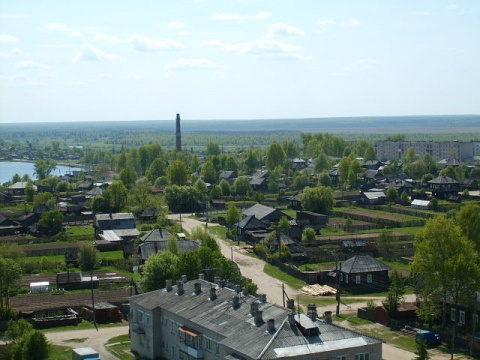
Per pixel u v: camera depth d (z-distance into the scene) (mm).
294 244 172875
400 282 118000
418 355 92562
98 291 141125
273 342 74438
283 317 79125
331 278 144250
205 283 98688
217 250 128375
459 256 101125
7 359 92125
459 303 107312
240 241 192750
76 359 92062
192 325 87438
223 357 79500
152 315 96250
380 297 134125
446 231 105625
